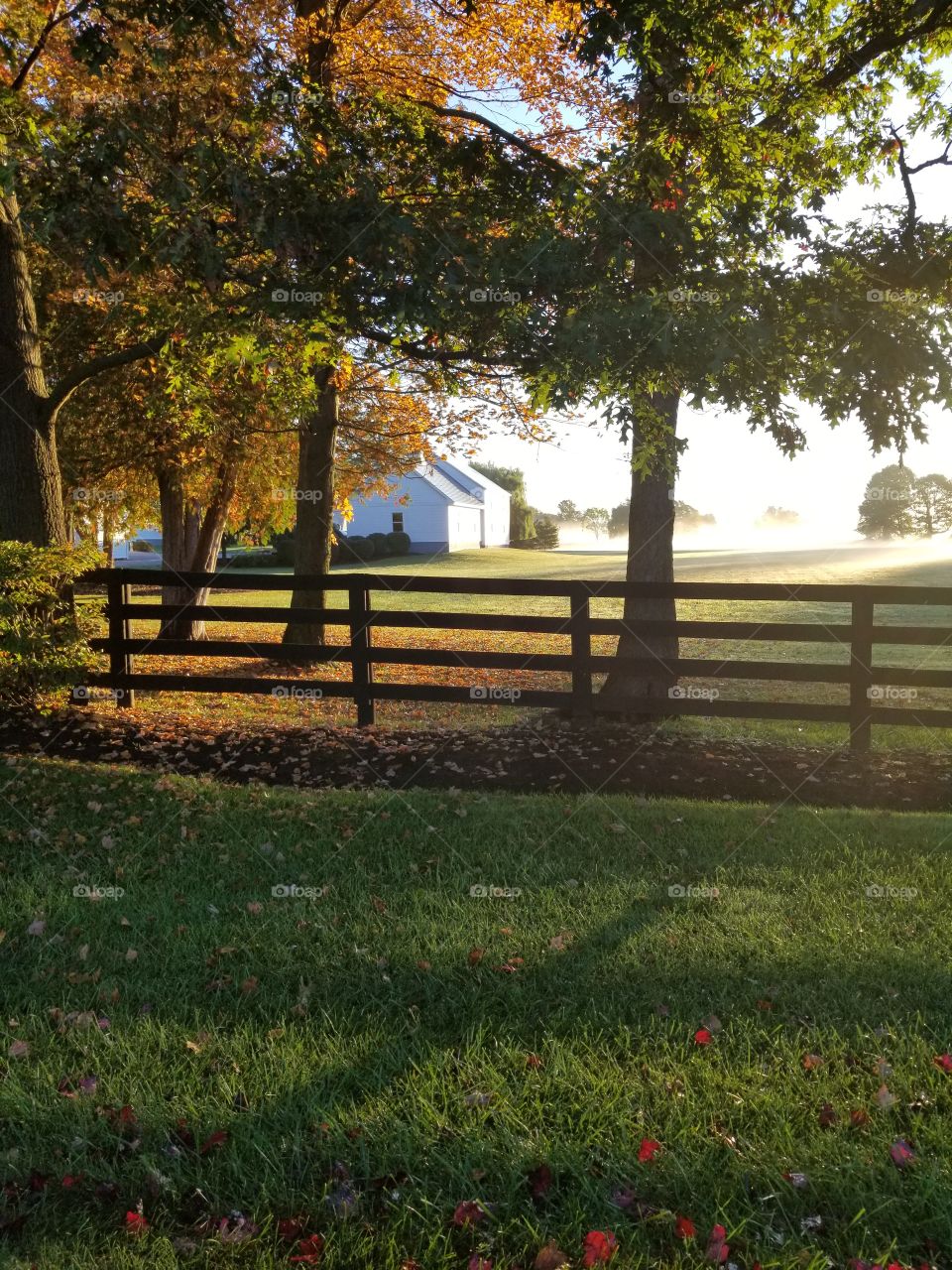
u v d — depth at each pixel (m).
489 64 13.32
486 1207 2.53
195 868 5.40
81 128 7.59
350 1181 2.64
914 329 7.46
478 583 9.71
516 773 8.18
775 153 9.39
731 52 8.84
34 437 9.45
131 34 8.41
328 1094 3.09
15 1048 3.36
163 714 10.20
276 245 7.25
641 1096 3.04
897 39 9.41
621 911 4.69
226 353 9.75
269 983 3.91
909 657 16.50
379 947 4.23
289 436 18.70
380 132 8.50
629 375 7.70
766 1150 2.77
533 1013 3.62
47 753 8.36
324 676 16.58
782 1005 3.68
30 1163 2.76
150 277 12.10
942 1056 3.21
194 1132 2.89
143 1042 3.43
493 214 8.26
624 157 8.09
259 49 9.06
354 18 12.96
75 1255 2.40
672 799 7.33
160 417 15.71
